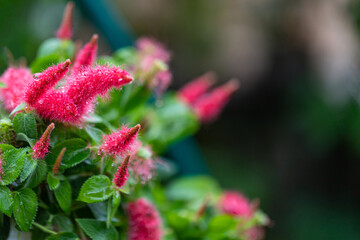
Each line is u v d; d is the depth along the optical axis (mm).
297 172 1770
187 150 664
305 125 1604
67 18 511
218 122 2023
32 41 1062
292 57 1862
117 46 633
